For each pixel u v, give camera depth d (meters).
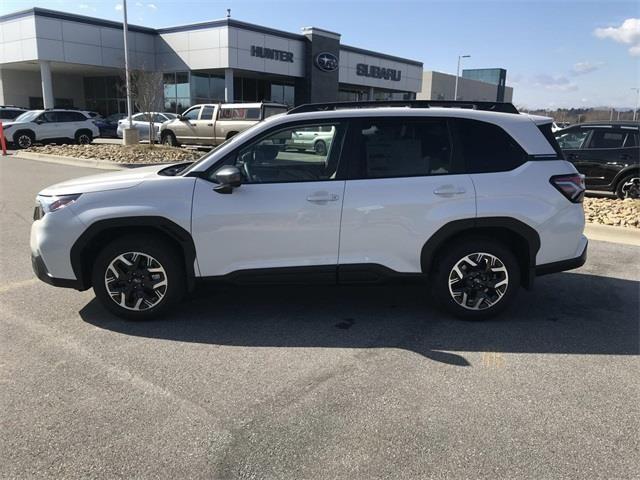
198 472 2.73
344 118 4.57
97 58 32.88
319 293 5.56
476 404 3.38
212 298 5.37
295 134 4.54
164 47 35.06
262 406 3.34
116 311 4.66
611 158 11.15
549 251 4.68
